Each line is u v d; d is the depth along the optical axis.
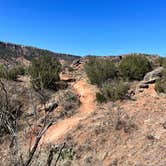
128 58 27.75
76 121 19.50
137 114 19.52
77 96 23.45
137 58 27.42
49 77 22.88
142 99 21.86
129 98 22.11
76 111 21.22
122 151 16.12
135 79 25.98
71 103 21.55
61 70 31.23
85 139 17.42
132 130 17.81
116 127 18.08
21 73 24.42
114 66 27.11
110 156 15.89
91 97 23.19
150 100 21.61
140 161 15.03
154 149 15.89
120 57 35.47
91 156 15.53
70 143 17.06
